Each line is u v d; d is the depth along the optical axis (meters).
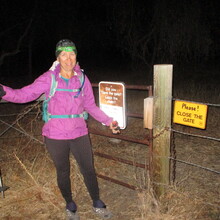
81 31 14.45
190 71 16.05
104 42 15.20
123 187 3.40
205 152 4.41
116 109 2.95
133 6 11.16
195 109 2.43
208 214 2.79
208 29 10.87
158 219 2.69
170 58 11.96
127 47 12.70
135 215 2.86
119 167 3.94
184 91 8.30
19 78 16.02
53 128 2.48
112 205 3.06
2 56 12.20
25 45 14.77
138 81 13.33
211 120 5.88
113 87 2.91
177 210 2.80
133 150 4.57
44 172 3.71
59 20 13.33
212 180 3.49
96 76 16.22
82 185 3.38
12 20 12.42
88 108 2.71
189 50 11.17
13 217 2.90
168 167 2.79
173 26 10.59
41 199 3.18
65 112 2.45
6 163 3.99
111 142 4.89
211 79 13.70
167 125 2.65
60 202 3.13
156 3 10.60
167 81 2.54
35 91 2.33
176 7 10.34
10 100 2.25
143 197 2.88
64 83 2.40
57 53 2.38
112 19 11.57
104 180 3.56
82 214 2.92
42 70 19.53
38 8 12.58
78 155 2.66
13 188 3.40
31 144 4.69
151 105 2.66
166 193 2.92
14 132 5.38
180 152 4.44
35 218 2.88
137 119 6.24
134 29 11.68
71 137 2.52
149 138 2.78
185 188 3.27
